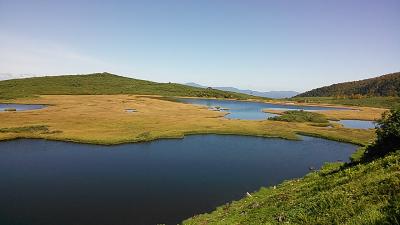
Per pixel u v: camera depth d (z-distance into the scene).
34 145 67.94
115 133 79.44
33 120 94.56
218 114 130.75
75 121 95.50
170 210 36.34
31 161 56.25
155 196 40.47
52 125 87.62
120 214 35.16
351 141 77.94
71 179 46.84
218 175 49.41
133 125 91.75
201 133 85.38
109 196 40.25
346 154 65.88
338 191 19.00
